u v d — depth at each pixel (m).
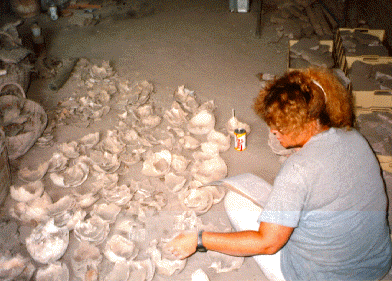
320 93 1.39
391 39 4.48
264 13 5.90
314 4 5.86
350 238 1.47
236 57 4.71
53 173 2.89
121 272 2.18
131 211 2.63
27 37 5.36
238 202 2.04
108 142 3.24
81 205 2.65
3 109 3.14
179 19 5.88
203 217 2.56
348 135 1.46
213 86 4.13
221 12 6.04
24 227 2.53
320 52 4.09
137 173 2.99
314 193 1.39
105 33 5.54
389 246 1.62
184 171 2.93
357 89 3.23
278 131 1.47
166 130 3.46
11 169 3.04
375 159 1.48
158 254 2.25
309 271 1.58
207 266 2.26
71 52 4.98
